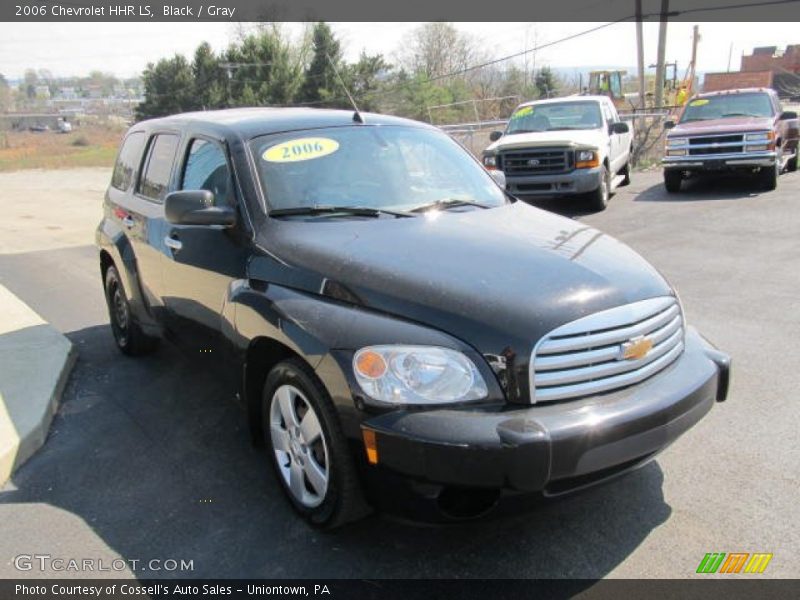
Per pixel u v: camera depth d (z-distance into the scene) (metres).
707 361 3.37
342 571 3.09
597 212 12.41
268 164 4.06
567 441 2.71
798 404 4.48
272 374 3.45
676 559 3.06
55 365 5.57
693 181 15.52
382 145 4.51
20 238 13.93
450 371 2.81
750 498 3.48
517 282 3.06
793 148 16.19
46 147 58.91
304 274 3.38
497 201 4.49
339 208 3.94
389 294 3.06
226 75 56.22
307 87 53.53
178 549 3.30
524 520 3.38
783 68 61.31
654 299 3.21
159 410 4.94
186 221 3.81
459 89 57.81
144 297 5.21
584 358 2.91
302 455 3.34
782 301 6.69
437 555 3.17
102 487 3.91
